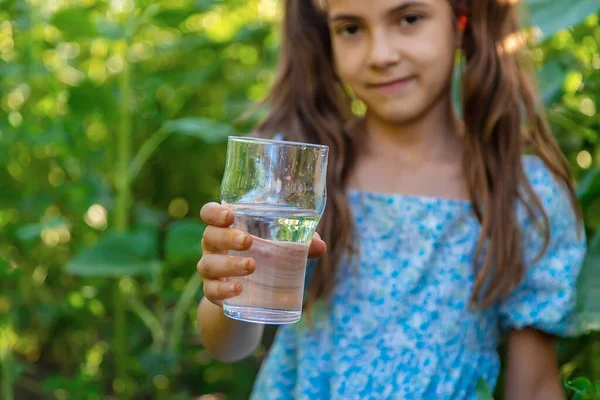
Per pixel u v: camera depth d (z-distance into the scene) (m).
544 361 0.99
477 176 1.00
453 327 0.97
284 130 1.09
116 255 1.51
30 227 1.53
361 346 0.97
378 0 0.94
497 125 1.02
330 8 0.97
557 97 1.21
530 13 1.17
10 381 1.57
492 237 0.98
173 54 1.88
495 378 0.99
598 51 1.24
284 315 0.81
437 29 0.96
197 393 1.69
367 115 1.05
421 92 0.96
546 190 1.01
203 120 1.54
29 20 1.70
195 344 1.70
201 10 1.62
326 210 1.00
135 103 1.78
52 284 1.80
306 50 1.09
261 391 1.02
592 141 1.23
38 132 1.64
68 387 1.58
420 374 0.95
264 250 0.81
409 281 0.97
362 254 0.99
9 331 1.60
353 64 0.97
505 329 1.03
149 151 1.65
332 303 0.99
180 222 1.51
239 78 1.85
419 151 1.02
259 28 1.74
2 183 1.76
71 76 1.84
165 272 1.70
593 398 0.94
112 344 1.72
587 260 1.05
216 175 1.88
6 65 1.68
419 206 0.99
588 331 0.99
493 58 1.04
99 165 1.75
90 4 1.73
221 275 0.81
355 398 0.96
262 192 0.80
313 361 0.98
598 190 1.09
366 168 1.03
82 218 1.77
